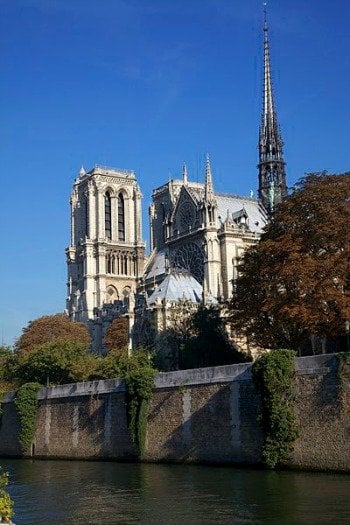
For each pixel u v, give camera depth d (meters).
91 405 88.00
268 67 194.62
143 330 136.62
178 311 130.88
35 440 97.00
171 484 58.44
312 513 43.34
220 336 112.06
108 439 84.19
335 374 60.28
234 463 67.81
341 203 78.31
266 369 63.88
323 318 73.62
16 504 52.06
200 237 168.00
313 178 81.88
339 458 58.88
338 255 74.88
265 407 63.91
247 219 173.00
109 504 50.59
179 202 179.25
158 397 77.69
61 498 54.38
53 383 114.19
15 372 122.31
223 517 43.72
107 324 190.38
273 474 60.44
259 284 82.38
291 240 78.69
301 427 61.97
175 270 150.75
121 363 106.62
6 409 104.50
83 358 114.25
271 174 189.25
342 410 59.28
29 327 171.38
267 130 191.00
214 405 70.88
